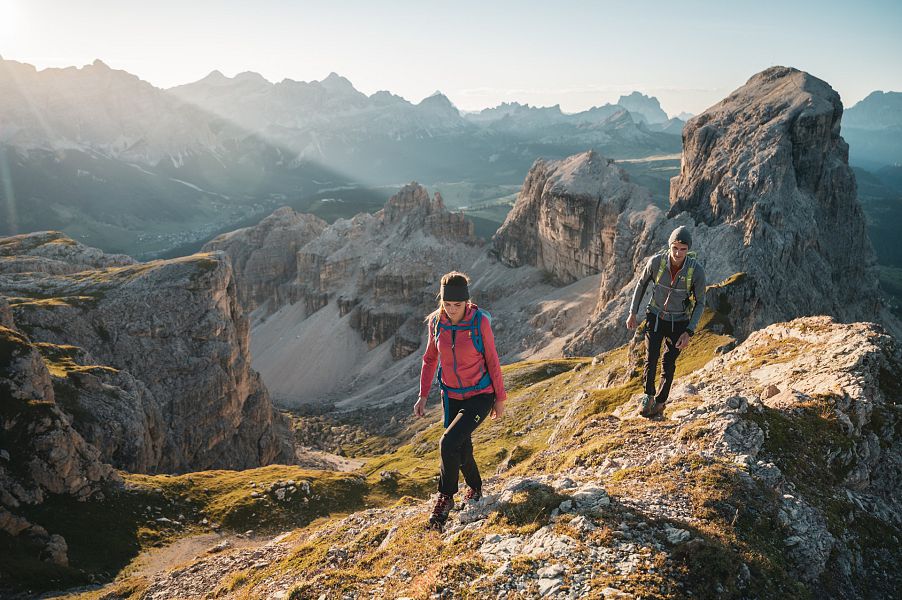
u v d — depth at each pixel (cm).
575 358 16825
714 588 774
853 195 18600
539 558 854
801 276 16025
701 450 1254
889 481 1426
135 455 8756
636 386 2977
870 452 1448
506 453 8469
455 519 1130
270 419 16325
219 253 16512
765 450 1272
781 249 15712
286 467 8219
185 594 2141
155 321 14338
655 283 1398
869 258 19438
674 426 1422
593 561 827
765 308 9706
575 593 761
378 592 973
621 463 1275
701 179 19175
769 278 15225
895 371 1708
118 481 6400
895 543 1138
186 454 13325
